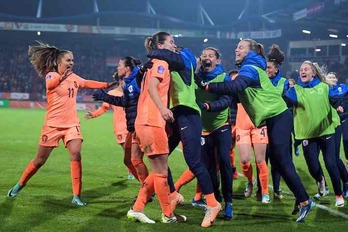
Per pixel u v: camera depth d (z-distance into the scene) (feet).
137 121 18.02
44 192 23.99
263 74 18.80
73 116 21.91
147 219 18.43
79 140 21.61
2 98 149.89
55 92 21.48
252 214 20.76
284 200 24.23
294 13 120.06
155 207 21.47
